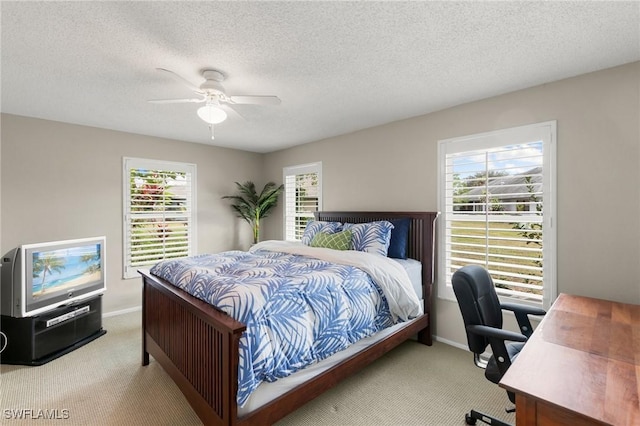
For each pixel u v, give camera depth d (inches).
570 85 91.7
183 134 161.8
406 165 133.5
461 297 66.8
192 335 73.2
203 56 78.7
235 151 200.1
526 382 39.4
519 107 101.7
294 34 69.0
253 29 66.9
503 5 59.3
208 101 90.2
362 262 99.5
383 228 122.2
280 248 129.6
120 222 154.1
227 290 68.4
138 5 58.8
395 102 113.7
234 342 57.3
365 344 89.7
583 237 89.7
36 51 76.2
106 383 91.7
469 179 114.0
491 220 107.7
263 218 215.9
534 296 98.3
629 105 82.4
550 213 95.1
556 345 50.6
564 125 92.8
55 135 135.6
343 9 60.2
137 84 96.6
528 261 100.3
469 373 97.7
